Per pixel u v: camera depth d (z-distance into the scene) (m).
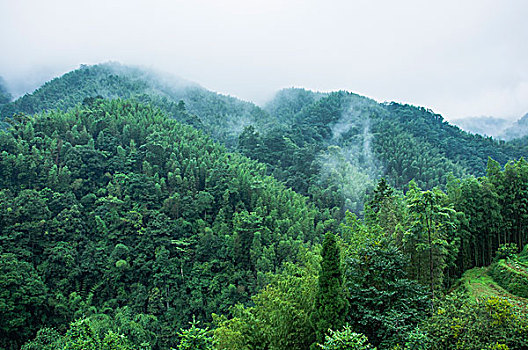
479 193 39.44
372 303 22.61
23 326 44.28
